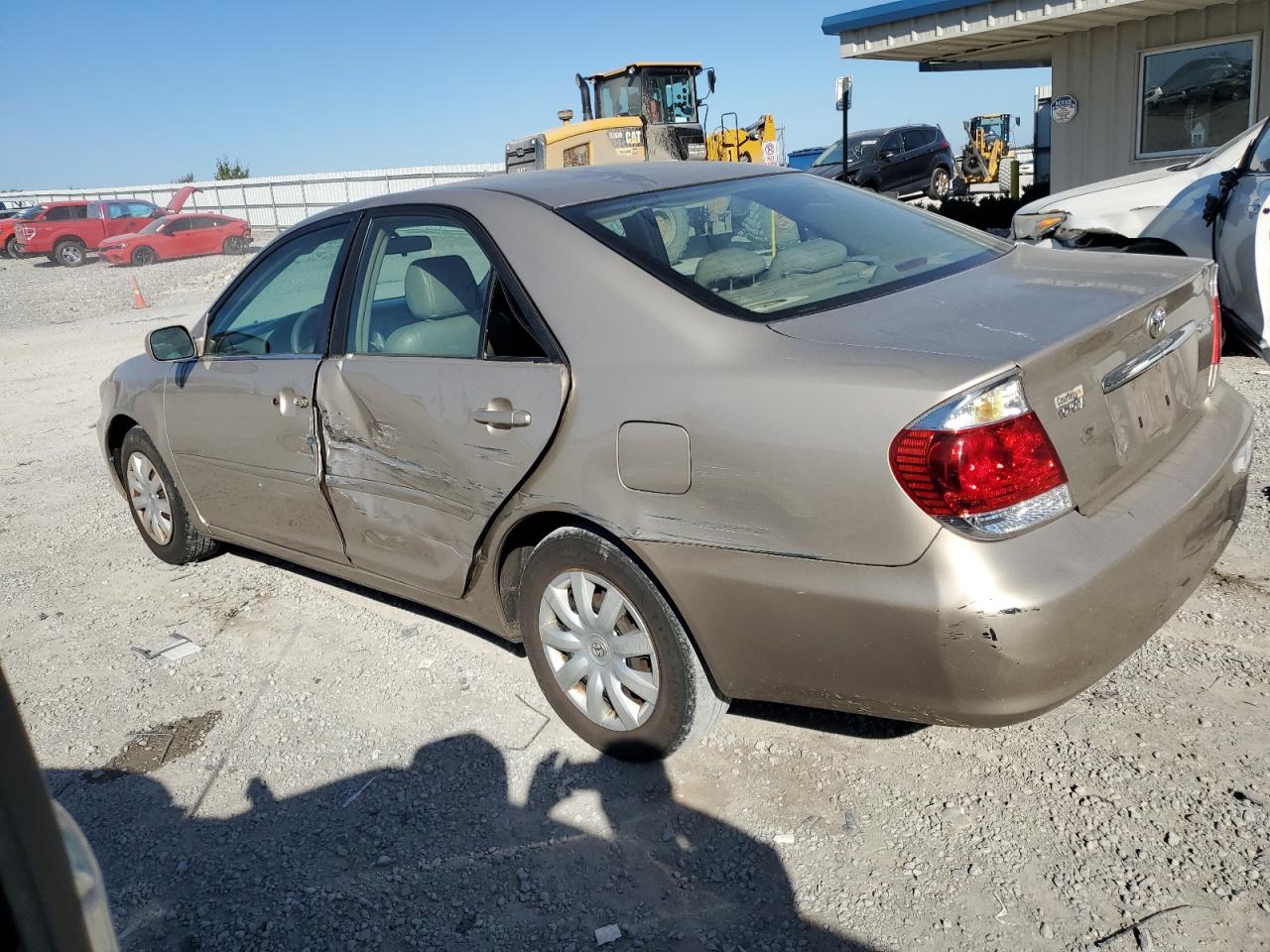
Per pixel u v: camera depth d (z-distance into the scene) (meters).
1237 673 3.21
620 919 2.53
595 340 2.86
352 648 4.11
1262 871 2.44
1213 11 11.16
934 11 12.16
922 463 2.25
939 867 2.58
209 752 3.46
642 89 18.00
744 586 2.56
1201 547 2.70
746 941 2.42
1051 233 7.27
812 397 2.41
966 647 2.27
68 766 3.46
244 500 4.30
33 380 12.05
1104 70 12.33
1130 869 2.50
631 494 2.74
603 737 3.13
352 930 2.58
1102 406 2.50
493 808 3.01
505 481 3.05
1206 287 3.02
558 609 3.14
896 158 23.58
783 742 3.17
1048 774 2.87
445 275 3.31
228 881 2.81
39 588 5.13
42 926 1.06
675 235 3.12
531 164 18.36
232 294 4.33
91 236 32.22
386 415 3.42
